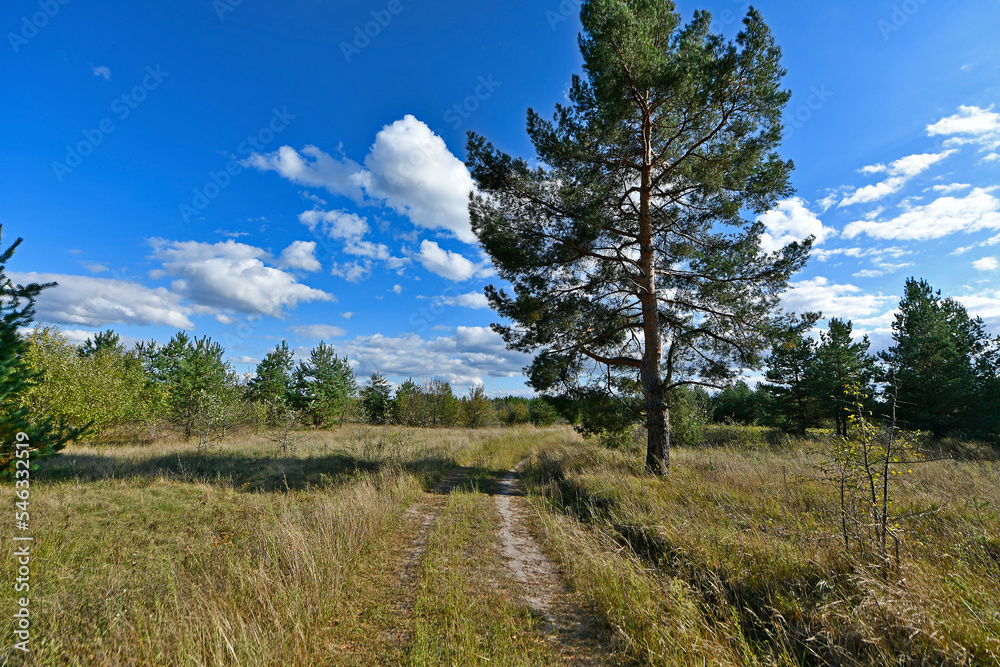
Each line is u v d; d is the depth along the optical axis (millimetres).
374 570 5480
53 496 7859
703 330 12695
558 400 13688
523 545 6676
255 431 23562
